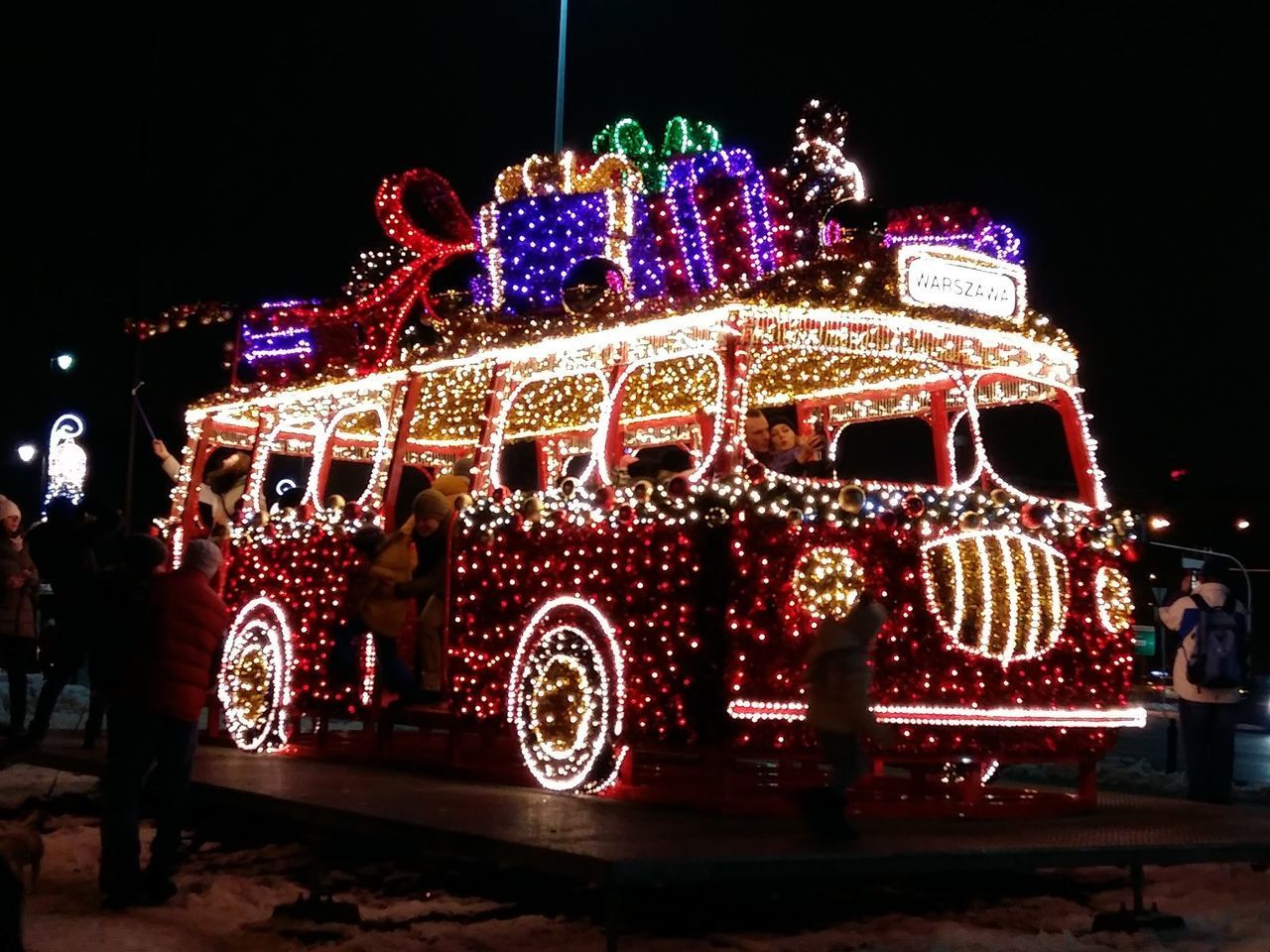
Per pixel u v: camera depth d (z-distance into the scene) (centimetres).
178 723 755
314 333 1172
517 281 989
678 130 1009
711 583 793
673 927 703
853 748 725
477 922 704
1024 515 884
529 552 909
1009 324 882
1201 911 764
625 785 865
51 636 1155
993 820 857
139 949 647
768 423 1025
